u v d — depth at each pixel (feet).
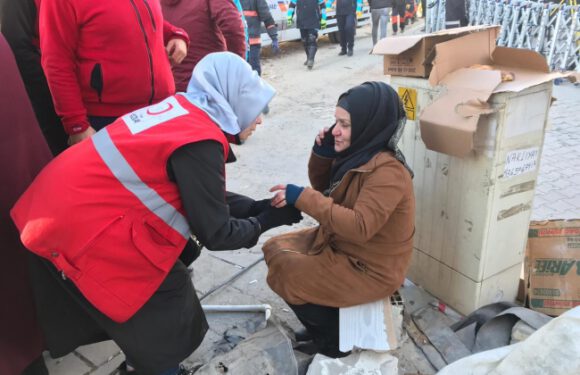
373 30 36.24
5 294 6.46
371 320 6.96
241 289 9.55
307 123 20.33
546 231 8.45
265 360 6.94
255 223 6.41
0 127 6.16
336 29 38.45
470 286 8.01
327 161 7.83
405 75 8.05
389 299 7.30
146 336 6.18
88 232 5.46
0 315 6.43
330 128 7.64
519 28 27.14
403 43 7.61
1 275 6.38
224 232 5.87
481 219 7.48
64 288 6.14
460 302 8.30
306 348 7.75
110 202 5.50
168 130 5.57
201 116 5.80
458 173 7.64
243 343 7.25
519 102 6.93
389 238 6.91
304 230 8.27
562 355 4.83
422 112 7.26
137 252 5.68
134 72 7.47
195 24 11.63
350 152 6.96
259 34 22.99
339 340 6.79
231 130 5.88
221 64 6.01
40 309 6.38
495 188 7.27
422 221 8.59
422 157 8.23
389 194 6.43
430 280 8.79
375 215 6.39
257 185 14.43
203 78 5.99
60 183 5.53
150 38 7.55
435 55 7.29
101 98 7.60
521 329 7.39
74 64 7.32
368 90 6.56
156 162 5.50
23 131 6.52
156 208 5.65
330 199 6.58
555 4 24.86
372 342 6.72
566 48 24.41
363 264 7.04
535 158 7.55
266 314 8.51
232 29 11.92
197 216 5.63
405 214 6.78
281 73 30.45
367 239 6.52
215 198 5.68
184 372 7.25
